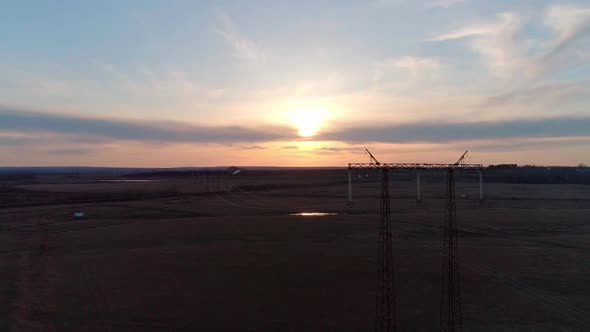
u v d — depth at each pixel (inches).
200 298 1330.0
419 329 1109.7
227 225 2733.8
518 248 2054.6
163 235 2377.0
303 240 2231.8
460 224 2780.5
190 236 2346.2
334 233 2439.7
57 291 1391.5
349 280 1513.3
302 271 1626.5
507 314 1211.2
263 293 1376.7
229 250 1985.7
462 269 1665.8
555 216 3137.3
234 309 1240.2
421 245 2112.5
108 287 1434.5
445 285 1465.3
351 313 1212.5
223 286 1445.6
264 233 2439.7
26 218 3051.2
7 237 2321.6
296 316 1192.2
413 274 1592.0
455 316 1182.9
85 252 1953.7
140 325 1129.4
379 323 1138.7
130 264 1728.6
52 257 1852.9
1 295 1350.9
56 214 3257.9
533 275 1592.0
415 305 1274.6
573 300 1326.3
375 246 2076.8
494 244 2149.4
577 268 1689.2
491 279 1537.9
